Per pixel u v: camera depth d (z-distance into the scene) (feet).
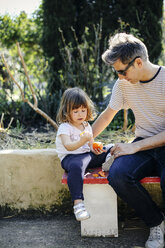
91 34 15.93
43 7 16.06
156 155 6.77
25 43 21.76
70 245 6.81
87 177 6.92
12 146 10.79
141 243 6.82
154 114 7.00
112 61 6.41
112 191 6.97
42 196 8.63
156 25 15.16
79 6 16.20
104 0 15.74
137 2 15.48
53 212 8.61
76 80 15.26
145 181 6.69
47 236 7.27
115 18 15.66
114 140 11.31
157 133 7.13
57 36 15.81
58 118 7.79
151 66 6.74
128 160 6.62
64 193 8.55
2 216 8.60
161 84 6.69
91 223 7.13
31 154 8.50
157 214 6.47
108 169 7.22
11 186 8.64
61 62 16.01
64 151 7.47
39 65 16.17
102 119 8.00
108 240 6.99
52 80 16.11
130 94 7.14
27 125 14.88
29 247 6.78
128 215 8.28
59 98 14.93
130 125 12.34
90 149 7.73
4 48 21.53
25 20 21.61
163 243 6.51
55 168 8.50
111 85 15.01
